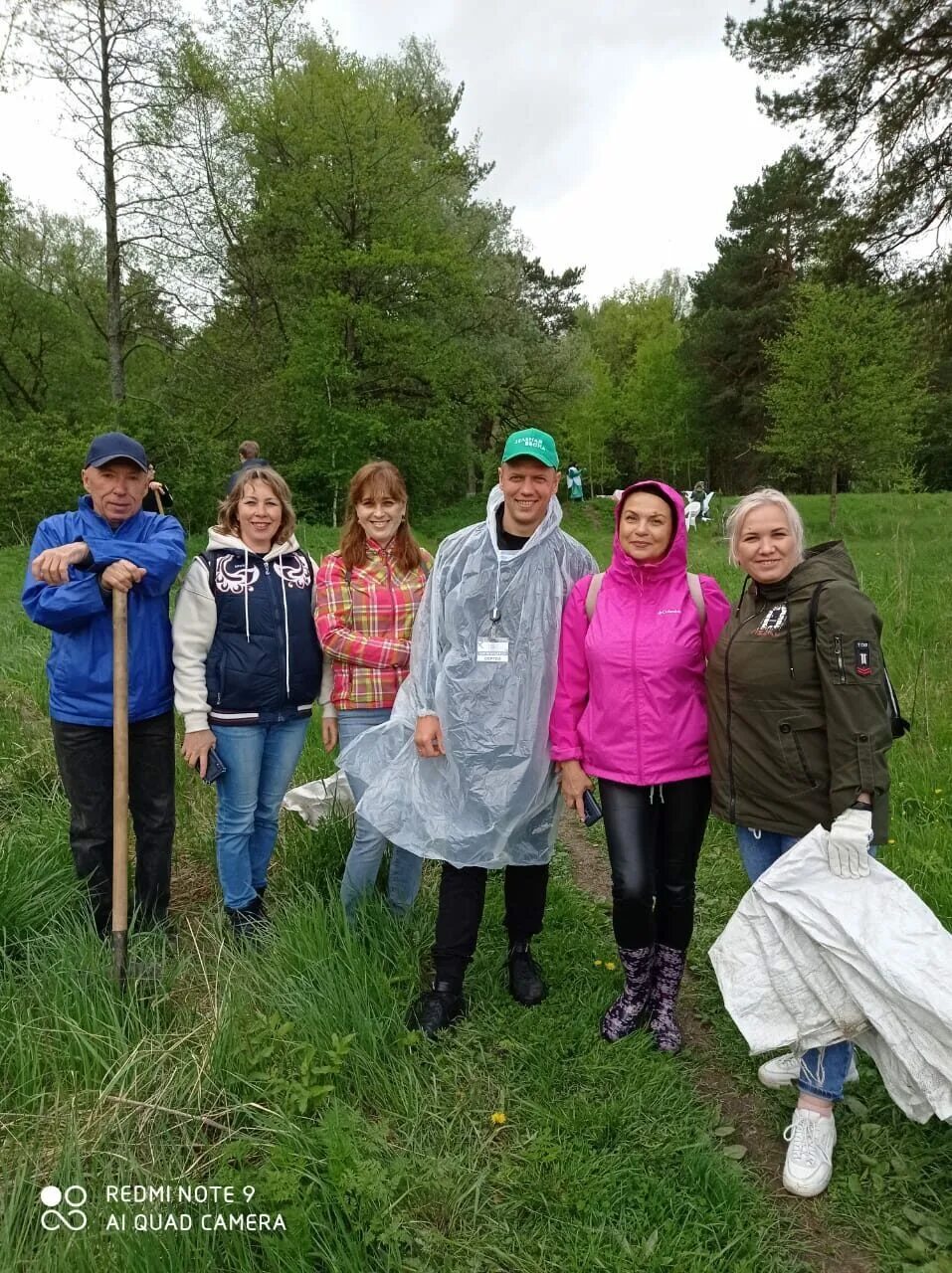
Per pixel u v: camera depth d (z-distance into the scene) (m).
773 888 2.09
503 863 2.63
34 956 2.69
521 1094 2.38
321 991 2.59
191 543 12.96
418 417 23.78
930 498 19.61
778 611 2.18
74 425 19.12
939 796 4.00
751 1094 2.45
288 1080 2.27
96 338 24.58
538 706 2.61
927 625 6.73
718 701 2.31
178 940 2.99
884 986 1.90
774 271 33.03
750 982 2.12
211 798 4.14
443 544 2.73
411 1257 1.85
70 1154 1.94
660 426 40.12
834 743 2.05
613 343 50.69
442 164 24.53
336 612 2.98
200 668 2.88
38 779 4.13
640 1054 2.52
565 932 3.24
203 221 18.69
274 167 21.50
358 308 20.91
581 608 2.56
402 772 2.77
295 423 21.36
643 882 2.50
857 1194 2.07
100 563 2.65
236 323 22.14
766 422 33.22
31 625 7.36
